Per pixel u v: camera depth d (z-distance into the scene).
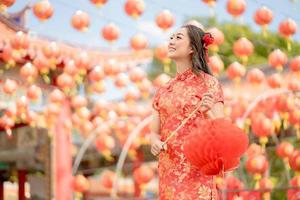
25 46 7.91
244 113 8.73
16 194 13.94
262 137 8.28
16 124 11.49
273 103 8.82
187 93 3.43
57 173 9.62
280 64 8.20
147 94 9.56
